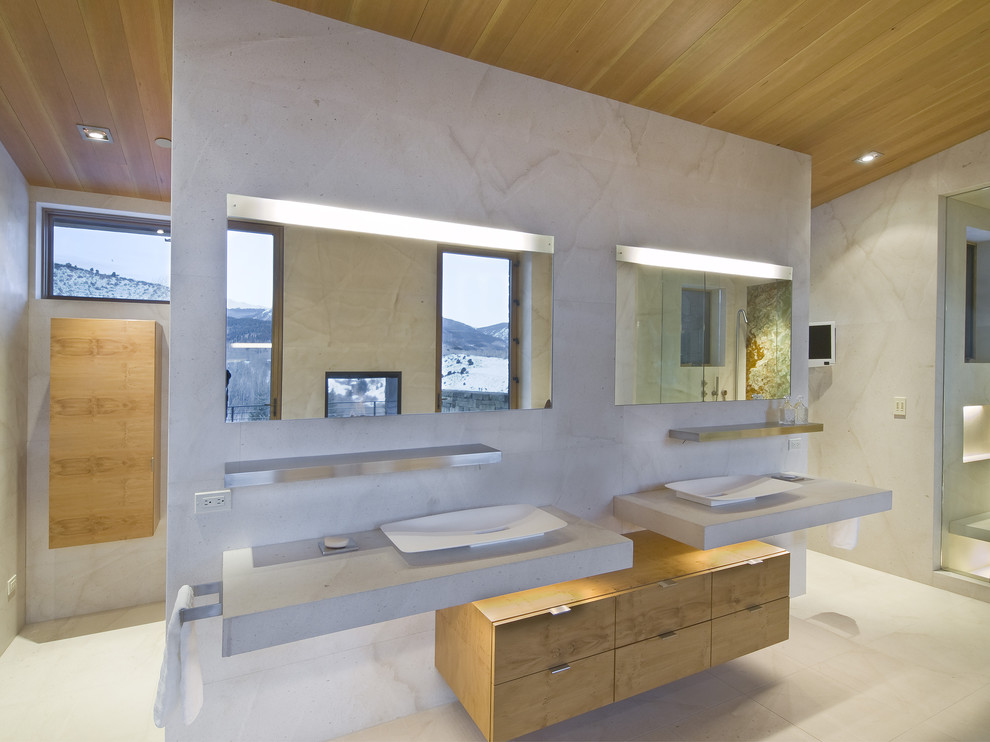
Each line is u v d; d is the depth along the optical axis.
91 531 2.91
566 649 1.95
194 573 1.83
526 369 2.41
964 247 3.41
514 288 2.37
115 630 2.92
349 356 2.03
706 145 2.94
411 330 2.14
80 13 1.77
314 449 2.00
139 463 2.99
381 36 2.10
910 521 3.65
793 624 3.01
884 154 3.42
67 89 2.13
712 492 2.74
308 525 2.00
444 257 2.21
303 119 1.96
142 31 1.86
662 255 2.76
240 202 1.84
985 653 2.69
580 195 2.54
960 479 3.46
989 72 2.55
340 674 2.05
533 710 1.89
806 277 3.35
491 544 1.95
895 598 3.35
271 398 1.91
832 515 2.53
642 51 2.27
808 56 2.36
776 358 3.19
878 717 2.20
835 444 4.11
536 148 2.43
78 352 2.88
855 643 2.80
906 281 3.67
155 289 3.31
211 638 1.85
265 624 1.42
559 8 1.99
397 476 2.15
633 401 2.70
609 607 2.04
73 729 2.12
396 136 2.12
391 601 1.59
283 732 1.95
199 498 1.81
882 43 2.30
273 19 1.91
